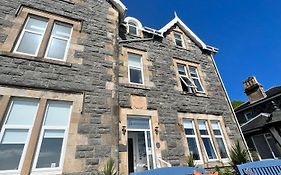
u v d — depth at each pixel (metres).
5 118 5.05
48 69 6.20
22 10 7.01
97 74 6.99
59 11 7.77
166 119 8.31
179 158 7.62
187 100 9.69
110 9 9.30
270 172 6.25
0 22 6.34
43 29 7.22
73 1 8.46
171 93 9.35
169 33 12.55
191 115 9.27
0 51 5.77
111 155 5.70
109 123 6.23
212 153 8.93
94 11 8.70
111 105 6.61
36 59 6.14
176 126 8.40
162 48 11.22
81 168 5.14
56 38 7.29
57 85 6.05
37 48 6.73
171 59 11.04
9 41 6.17
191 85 10.75
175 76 10.34
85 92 6.40
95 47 7.63
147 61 9.92
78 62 6.90
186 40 13.09
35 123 5.25
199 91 10.88
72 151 5.25
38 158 4.95
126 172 6.19
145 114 7.90
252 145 16.86
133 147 8.17
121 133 6.88
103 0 9.37
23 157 4.80
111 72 7.35
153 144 7.49
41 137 5.24
